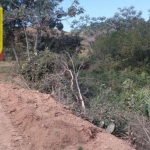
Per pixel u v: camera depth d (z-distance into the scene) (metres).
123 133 7.55
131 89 12.98
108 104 8.87
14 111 6.41
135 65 19.09
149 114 9.19
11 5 24.47
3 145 5.12
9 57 28.66
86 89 11.31
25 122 5.87
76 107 8.34
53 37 27.06
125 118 7.98
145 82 14.86
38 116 5.97
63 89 9.99
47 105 6.88
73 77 11.41
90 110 8.01
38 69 11.72
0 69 20.47
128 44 19.30
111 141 5.69
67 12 24.58
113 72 16.39
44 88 10.70
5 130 5.65
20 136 5.50
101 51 20.25
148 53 19.16
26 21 24.17
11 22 24.89
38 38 25.19
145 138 7.26
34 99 7.22
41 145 5.25
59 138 5.36
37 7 24.28
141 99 10.26
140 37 19.69
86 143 5.50
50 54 12.38
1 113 6.33
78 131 5.71
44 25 24.53
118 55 19.89
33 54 12.84
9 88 8.14
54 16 24.61
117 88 13.25
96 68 18.22
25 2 24.73
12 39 25.84
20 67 13.09
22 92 7.79
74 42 27.30
